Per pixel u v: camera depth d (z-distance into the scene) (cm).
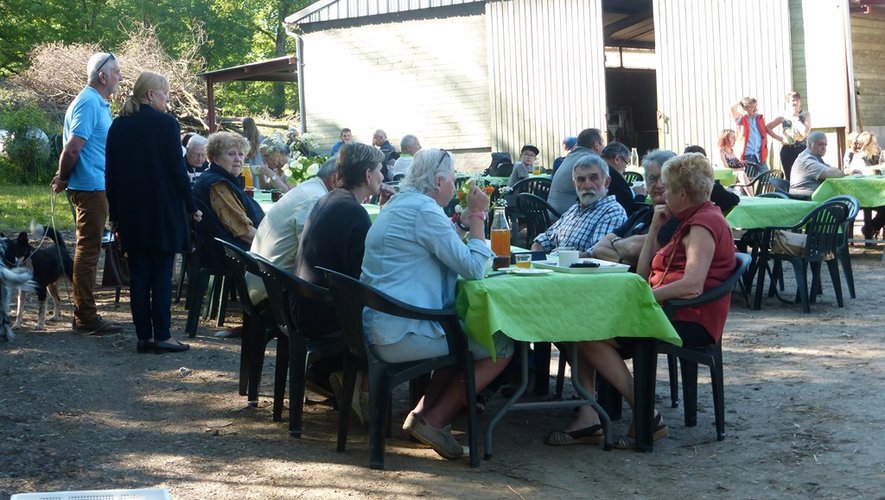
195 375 561
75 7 3228
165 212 600
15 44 3008
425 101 1791
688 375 452
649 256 453
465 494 365
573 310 389
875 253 1049
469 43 1748
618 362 424
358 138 1853
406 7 1781
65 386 529
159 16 3591
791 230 778
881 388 499
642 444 417
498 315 377
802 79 1438
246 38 3825
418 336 387
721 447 420
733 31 1479
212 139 666
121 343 642
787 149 1273
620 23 1975
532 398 514
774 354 590
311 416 484
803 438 425
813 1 1416
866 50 1542
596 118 1648
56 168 2170
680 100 1534
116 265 783
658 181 535
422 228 395
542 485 376
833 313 721
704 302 418
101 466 400
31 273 655
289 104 4006
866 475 373
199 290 668
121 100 2553
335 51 1858
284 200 543
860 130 1482
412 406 471
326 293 414
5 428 450
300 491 370
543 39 1681
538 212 818
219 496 364
